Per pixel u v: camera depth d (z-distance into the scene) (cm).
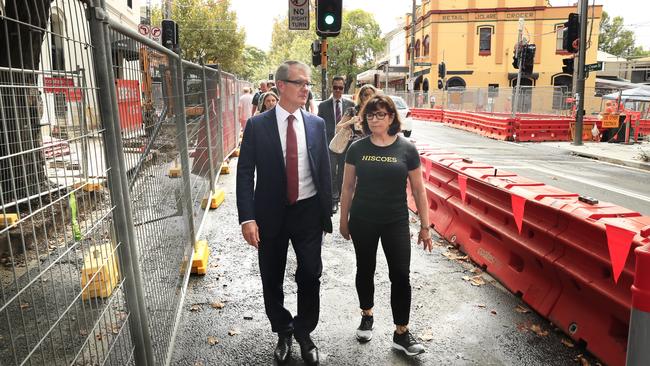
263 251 331
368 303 362
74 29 192
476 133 2261
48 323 173
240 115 1581
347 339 365
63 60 182
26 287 155
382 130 334
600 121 1892
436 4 3931
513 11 3875
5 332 204
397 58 5656
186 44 4125
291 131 321
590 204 371
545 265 393
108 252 224
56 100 177
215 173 891
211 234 632
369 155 340
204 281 477
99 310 211
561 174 1162
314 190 331
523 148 1705
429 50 4047
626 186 1022
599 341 329
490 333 370
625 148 1673
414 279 477
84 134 196
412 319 394
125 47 268
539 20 3869
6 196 161
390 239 340
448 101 3181
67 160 183
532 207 414
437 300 429
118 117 232
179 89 465
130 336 247
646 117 2256
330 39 5375
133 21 2723
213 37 4162
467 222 555
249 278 485
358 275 359
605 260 318
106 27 220
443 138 2023
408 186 801
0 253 169
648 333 197
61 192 179
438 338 364
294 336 343
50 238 176
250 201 316
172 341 347
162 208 355
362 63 5628
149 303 296
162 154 367
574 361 331
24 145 165
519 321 389
